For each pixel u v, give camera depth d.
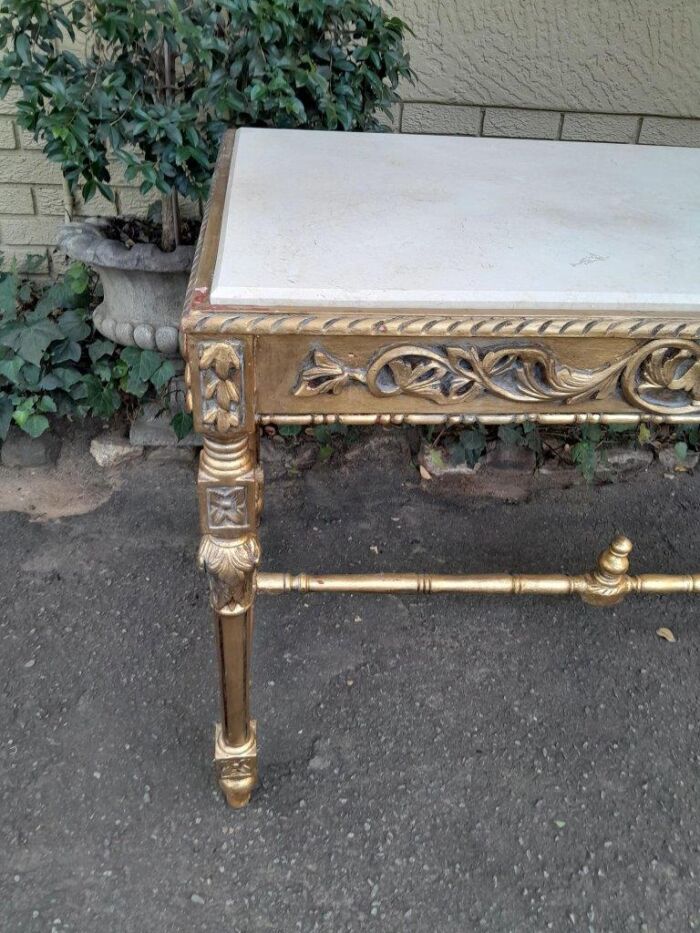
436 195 1.14
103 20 1.49
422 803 1.27
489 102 2.07
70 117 1.54
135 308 1.83
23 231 2.13
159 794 1.26
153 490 1.94
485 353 0.88
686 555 1.85
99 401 1.95
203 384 0.85
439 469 2.05
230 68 1.61
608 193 1.20
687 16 2.00
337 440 2.11
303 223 1.01
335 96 1.70
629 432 2.11
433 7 1.94
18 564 1.70
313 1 1.55
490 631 1.60
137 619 1.58
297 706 1.42
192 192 1.68
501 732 1.39
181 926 1.10
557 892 1.16
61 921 1.10
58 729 1.36
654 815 1.27
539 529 1.91
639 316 0.86
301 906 1.13
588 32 2.00
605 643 1.59
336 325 0.83
